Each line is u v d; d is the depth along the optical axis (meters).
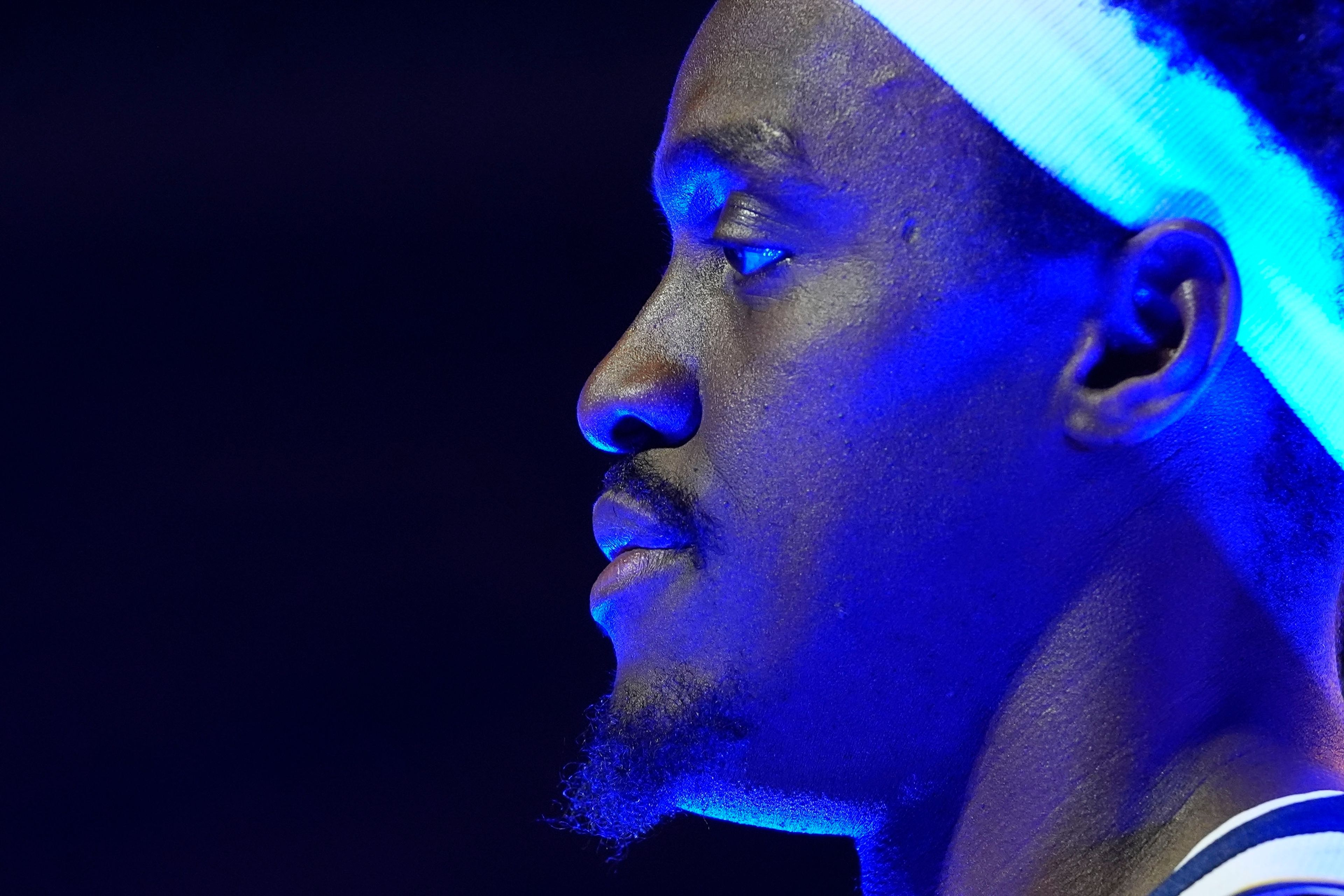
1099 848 3.93
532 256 12.73
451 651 12.33
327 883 12.05
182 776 12.48
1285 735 3.93
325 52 13.25
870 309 4.08
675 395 4.39
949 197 4.03
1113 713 3.98
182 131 13.53
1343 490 4.08
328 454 12.97
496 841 11.83
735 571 4.27
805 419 4.15
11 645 12.98
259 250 13.21
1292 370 4.01
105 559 13.07
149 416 13.30
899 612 4.13
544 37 12.75
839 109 4.15
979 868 4.12
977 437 4.04
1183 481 4.03
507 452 12.62
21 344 13.59
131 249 13.51
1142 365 3.97
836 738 4.25
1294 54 3.92
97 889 12.32
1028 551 4.05
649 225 12.45
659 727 4.36
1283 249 3.95
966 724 4.17
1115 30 3.97
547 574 12.35
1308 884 3.48
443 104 12.98
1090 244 3.96
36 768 12.62
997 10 4.06
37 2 13.69
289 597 12.73
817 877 10.80
